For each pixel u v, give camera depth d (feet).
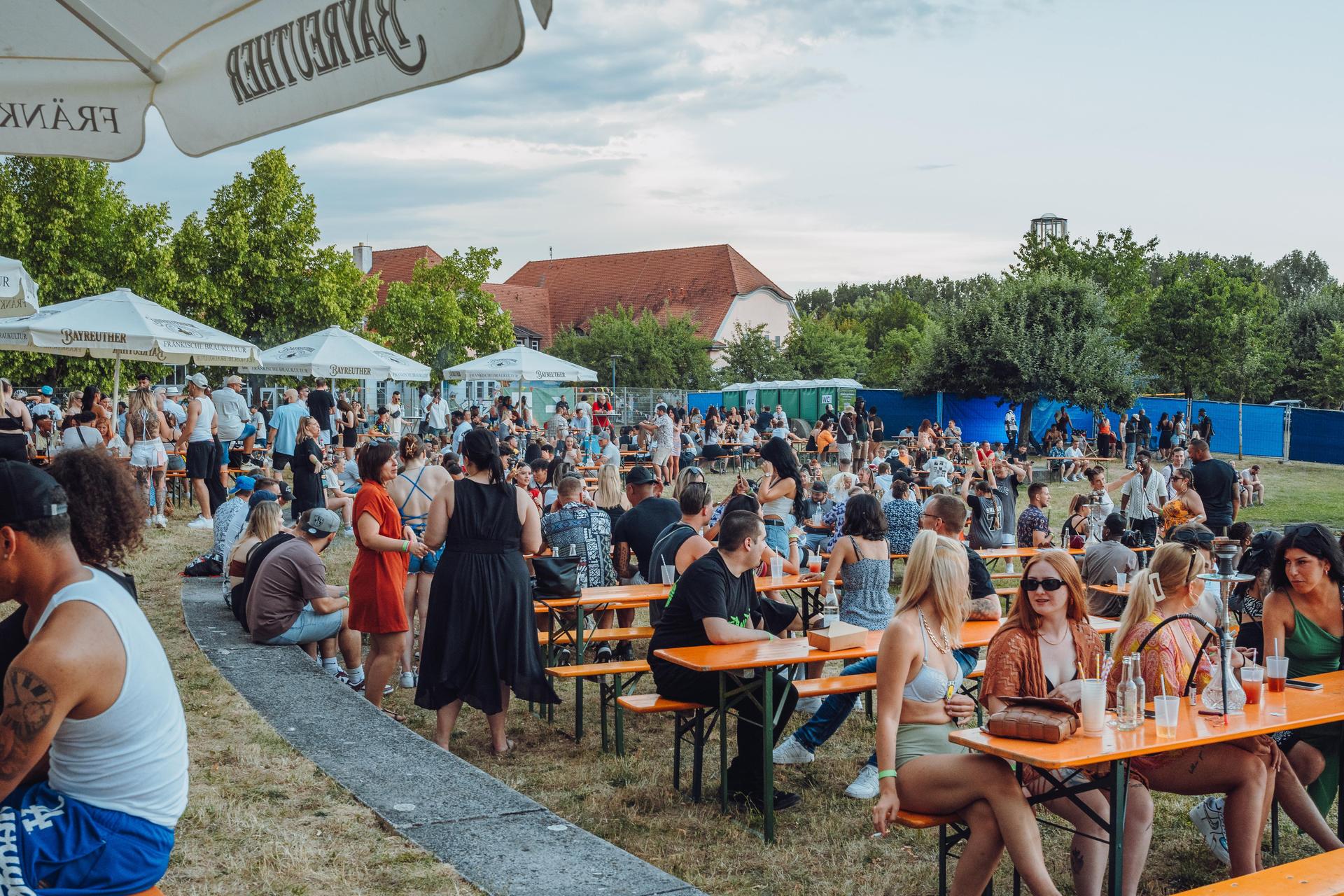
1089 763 12.88
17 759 7.41
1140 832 15.16
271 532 28.99
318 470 45.55
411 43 8.30
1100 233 170.09
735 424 105.91
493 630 21.20
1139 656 16.26
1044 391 117.50
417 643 28.45
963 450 102.17
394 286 157.79
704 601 19.74
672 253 261.03
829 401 149.18
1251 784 15.31
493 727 21.95
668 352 189.06
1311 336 180.75
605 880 13.69
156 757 8.07
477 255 162.50
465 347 162.09
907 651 15.01
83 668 7.53
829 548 34.53
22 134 10.33
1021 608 15.97
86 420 41.32
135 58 9.90
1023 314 118.62
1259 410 122.83
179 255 111.45
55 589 7.94
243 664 24.43
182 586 34.09
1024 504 74.84
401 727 20.27
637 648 31.48
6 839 7.62
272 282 114.62
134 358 52.11
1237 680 15.48
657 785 20.42
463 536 21.11
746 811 19.17
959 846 17.83
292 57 9.20
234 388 53.31
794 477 33.45
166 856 8.21
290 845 14.56
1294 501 82.94
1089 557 29.99
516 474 38.04
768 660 18.25
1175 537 28.84
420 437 72.08
